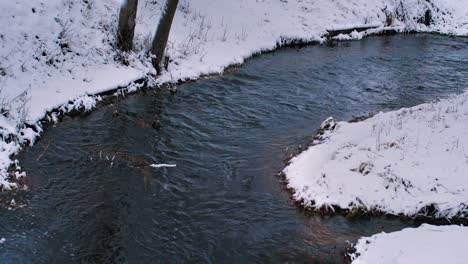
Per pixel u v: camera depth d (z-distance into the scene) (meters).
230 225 8.11
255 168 10.10
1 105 10.25
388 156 9.78
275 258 7.36
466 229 7.48
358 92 16.05
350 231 8.12
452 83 17.81
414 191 8.84
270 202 8.84
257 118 12.92
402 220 8.43
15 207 8.05
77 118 11.52
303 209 8.66
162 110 12.68
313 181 9.12
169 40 16.36
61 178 9.05
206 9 20.70
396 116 12.32
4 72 11.27
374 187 8.91
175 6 13.81
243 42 19.14
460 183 8.91
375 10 27.12
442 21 30.22
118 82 13.07
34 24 12.68
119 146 10.49
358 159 9.67
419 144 10.24
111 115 11.94
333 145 10.64
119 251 7.30
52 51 12.63
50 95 11.45
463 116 11.70
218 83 15.33
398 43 24.59
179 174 9.61
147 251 7.35
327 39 22.73
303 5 24.80
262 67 17.62
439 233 7.28
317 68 18.36
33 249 7.15
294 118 13.20
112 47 14.20
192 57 16.30
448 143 10.20
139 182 9.19
